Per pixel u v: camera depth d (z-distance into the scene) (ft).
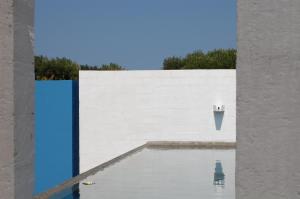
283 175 7.11
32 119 8.56
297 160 7.05
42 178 42.16
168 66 107.65
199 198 23.09
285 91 7.03
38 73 96.63
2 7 7.64
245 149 7.20
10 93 7.72
